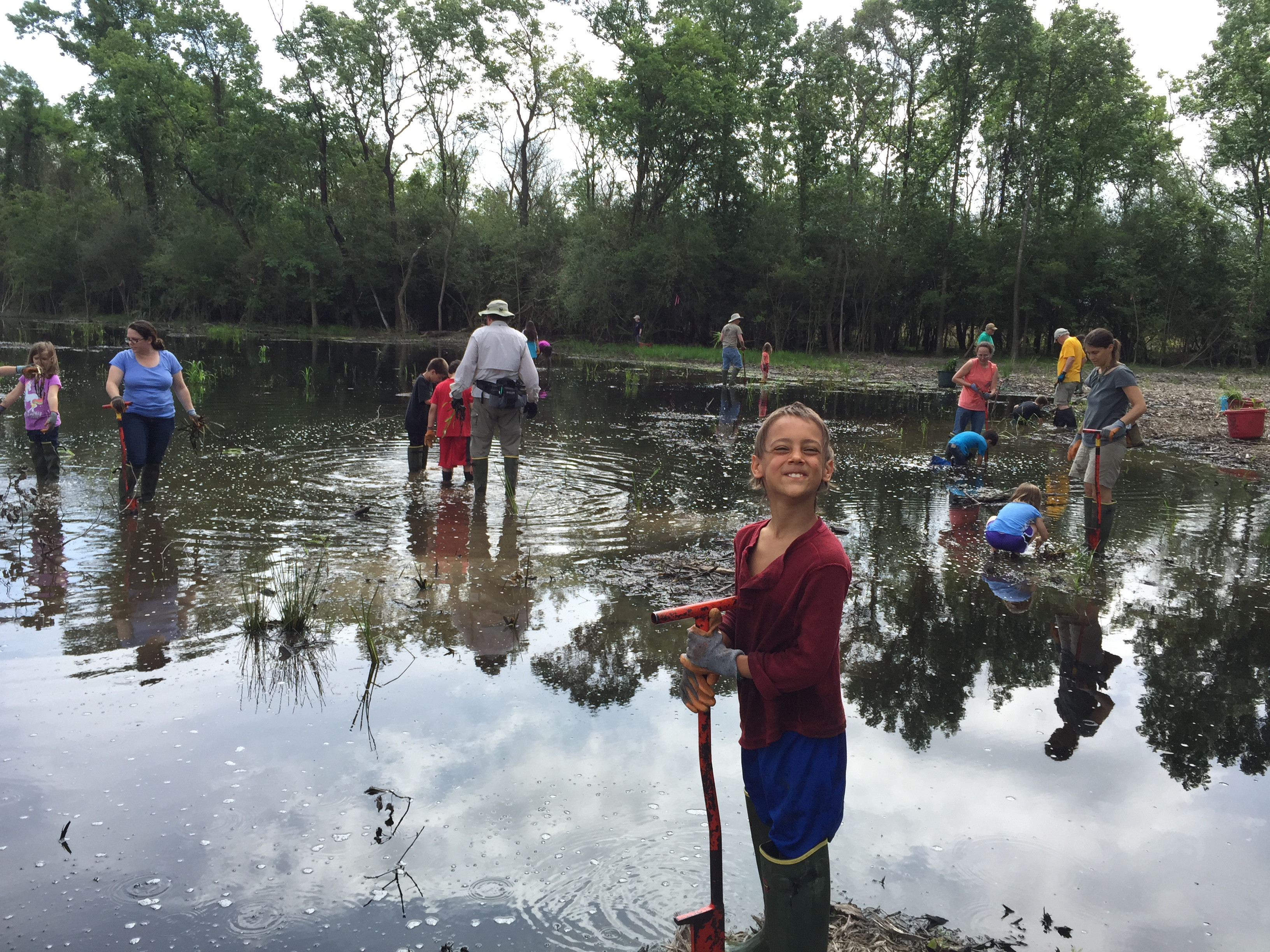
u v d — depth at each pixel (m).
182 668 4.59
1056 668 4.88
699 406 17.64
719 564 6.70
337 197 46.03
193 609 5.47
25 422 10.45
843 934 2.64
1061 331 15.35
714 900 2.31
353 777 3.54
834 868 3.01
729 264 39.44
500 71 43.22
